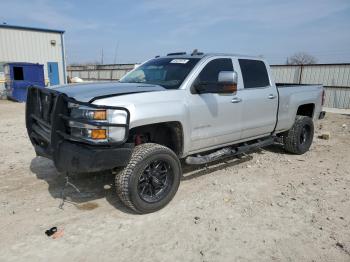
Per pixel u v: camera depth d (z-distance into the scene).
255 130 5.50
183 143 4.31
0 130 8.86
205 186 4.79
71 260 2.96
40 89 4.13
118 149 3.56
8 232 3.41
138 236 3.39
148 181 3.89
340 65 17.94
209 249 3.16
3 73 20.70
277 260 3.01
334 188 4.82
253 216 3.86
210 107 4.55
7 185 4.68
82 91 3.84
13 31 21.03
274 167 5.81
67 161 3.56
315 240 3.36
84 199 4.26
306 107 7.05
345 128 10.68
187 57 4.93
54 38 22.94
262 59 5.75
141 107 3.74
